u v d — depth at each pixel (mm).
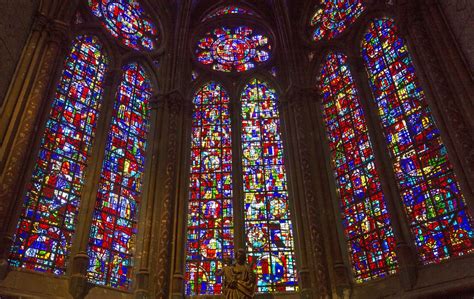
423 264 10617
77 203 11945
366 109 13516
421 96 12305
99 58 14820
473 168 9562
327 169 13836
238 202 13789
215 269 12828
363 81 14250
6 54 10570
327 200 12953
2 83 10461
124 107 14625
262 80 16828
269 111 15984
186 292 12398
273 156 14891
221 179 14484
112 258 11977
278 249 13109
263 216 13734
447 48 10883
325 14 17078
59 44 12539
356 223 12555
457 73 10430
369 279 11602
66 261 11070
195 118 15906
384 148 12656
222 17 18344
